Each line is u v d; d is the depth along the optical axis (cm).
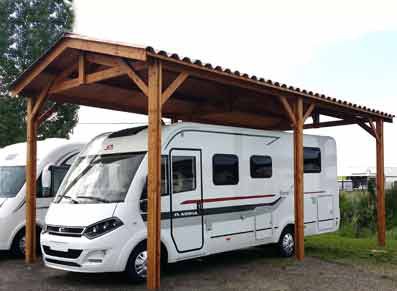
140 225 747
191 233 812
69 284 750
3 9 1686
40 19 1717
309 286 745
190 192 819
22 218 985
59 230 742
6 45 1672
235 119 1234
